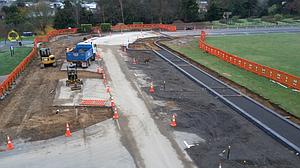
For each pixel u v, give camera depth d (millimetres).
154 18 87938
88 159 16297
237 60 35562
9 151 17172
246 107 23078
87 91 26641
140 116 21562
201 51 45000
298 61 37531
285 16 94062
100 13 85438
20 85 28781
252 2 100062
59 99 24797
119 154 16734
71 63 35938
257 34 62188
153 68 35156
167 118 21219
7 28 74438
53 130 19453
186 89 27641
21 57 42781
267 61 37594
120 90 27188
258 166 15492
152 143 17859
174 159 16188
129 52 43938
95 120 20906
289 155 16547
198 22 88125
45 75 32062
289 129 19484
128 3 86125
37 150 17234
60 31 65125
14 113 22219
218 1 101125
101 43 51219
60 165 15805
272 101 24156
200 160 16047
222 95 25719
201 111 22406
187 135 18750
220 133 19016
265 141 18047
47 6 90000
